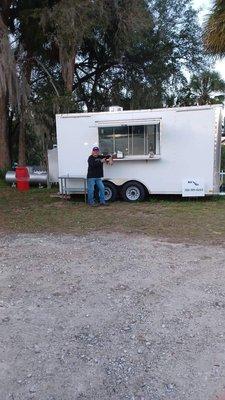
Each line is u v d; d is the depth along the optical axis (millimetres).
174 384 3109
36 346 3662
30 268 5719
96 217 9641
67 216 9828
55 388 3074
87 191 11898
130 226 8547
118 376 3215
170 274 5445
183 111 11344
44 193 14391
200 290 4887
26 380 3170
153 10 21234
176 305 4477
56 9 17016
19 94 17344
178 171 11672
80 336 3832
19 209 11023
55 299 4652
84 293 4812
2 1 19062
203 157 11461
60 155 12320
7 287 5027
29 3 18938
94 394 3006
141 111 11578
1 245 7020
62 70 18609
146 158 11688
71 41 17250
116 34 19094
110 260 6059
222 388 3057
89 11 17094
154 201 12039
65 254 6391
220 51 12406
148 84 21938
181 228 8266
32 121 17500
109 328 3980
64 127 12141
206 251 6531
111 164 11914
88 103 23812
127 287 4988
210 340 3738
